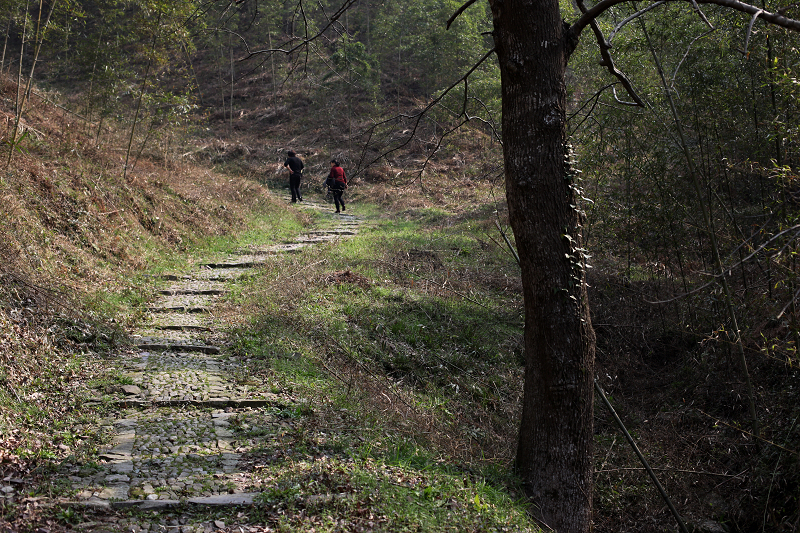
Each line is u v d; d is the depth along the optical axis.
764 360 6.76
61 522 3.38
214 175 16.50
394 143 22.52
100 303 7.29
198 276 9.52
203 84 31.36
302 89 29.00
